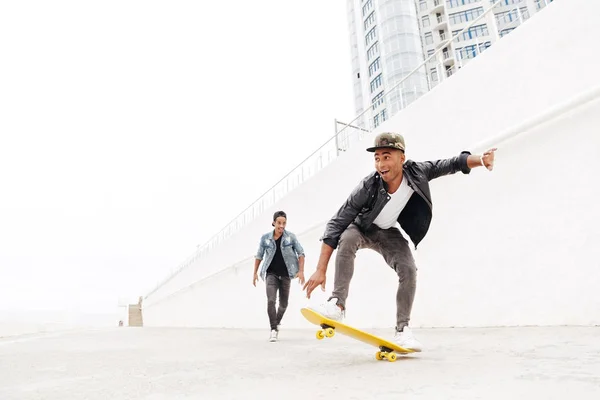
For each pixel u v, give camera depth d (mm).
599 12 3547
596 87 3316
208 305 14930
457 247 4680
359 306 6348
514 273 4000
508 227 4113
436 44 35281
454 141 5047
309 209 8578
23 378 2162
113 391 1616
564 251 3568
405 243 2330
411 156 5820
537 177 3869
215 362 2533
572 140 3578
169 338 5926
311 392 1346
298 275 4855
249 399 1297
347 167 7363
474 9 35031
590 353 1790
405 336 2135
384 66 33906
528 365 1581
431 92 5555
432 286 4949
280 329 8156
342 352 2799
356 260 6555
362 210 2299
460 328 4332
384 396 1188
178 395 1449
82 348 4328
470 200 4578
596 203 3352
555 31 3904
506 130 4152
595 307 3291
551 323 3615
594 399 967
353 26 41938
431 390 1223
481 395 1099
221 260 13906
